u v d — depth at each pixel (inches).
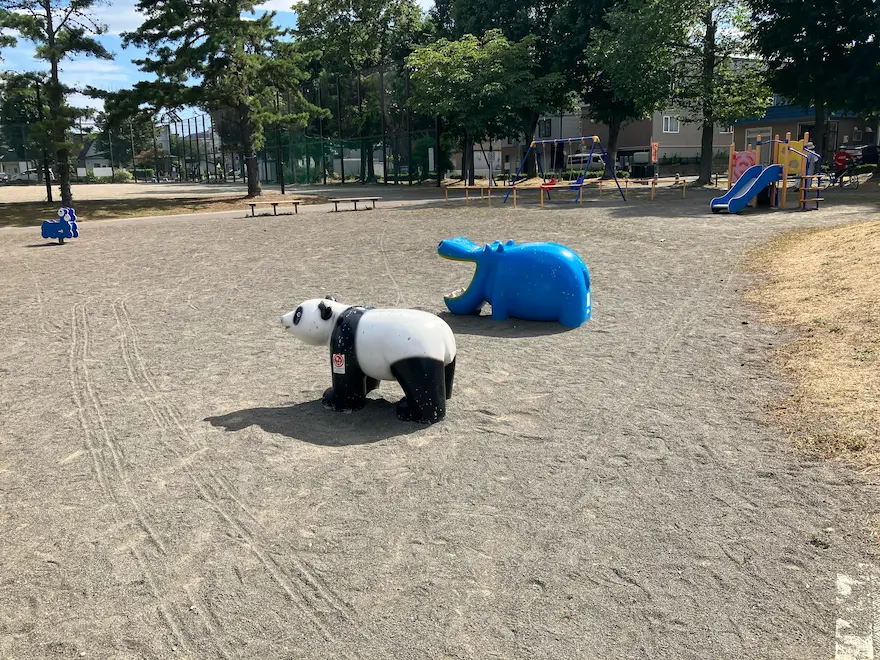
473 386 257.1
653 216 767.7
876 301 310.8
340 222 871.1
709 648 116.3
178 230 887.1
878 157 1258.6
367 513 165.5
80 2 1167.6
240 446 208.4
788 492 167.3
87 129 2573.8
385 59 2203.5
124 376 285.4
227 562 147.1
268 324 366.9
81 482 188.2
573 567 140.6
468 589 134.6
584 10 1486.2
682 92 1234.0
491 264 358.0
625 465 186.4
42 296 469.4
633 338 312.5
